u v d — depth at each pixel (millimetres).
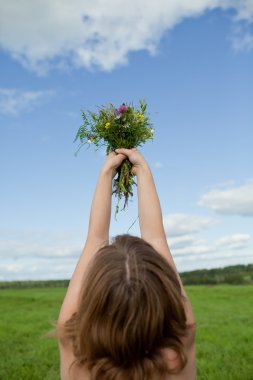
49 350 11867
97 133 3863
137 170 2402
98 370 1661
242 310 18828
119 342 1640
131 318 1627
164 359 1681
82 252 2043
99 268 1713
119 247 1773
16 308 21234
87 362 1702
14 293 28141
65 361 1849
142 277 1673
